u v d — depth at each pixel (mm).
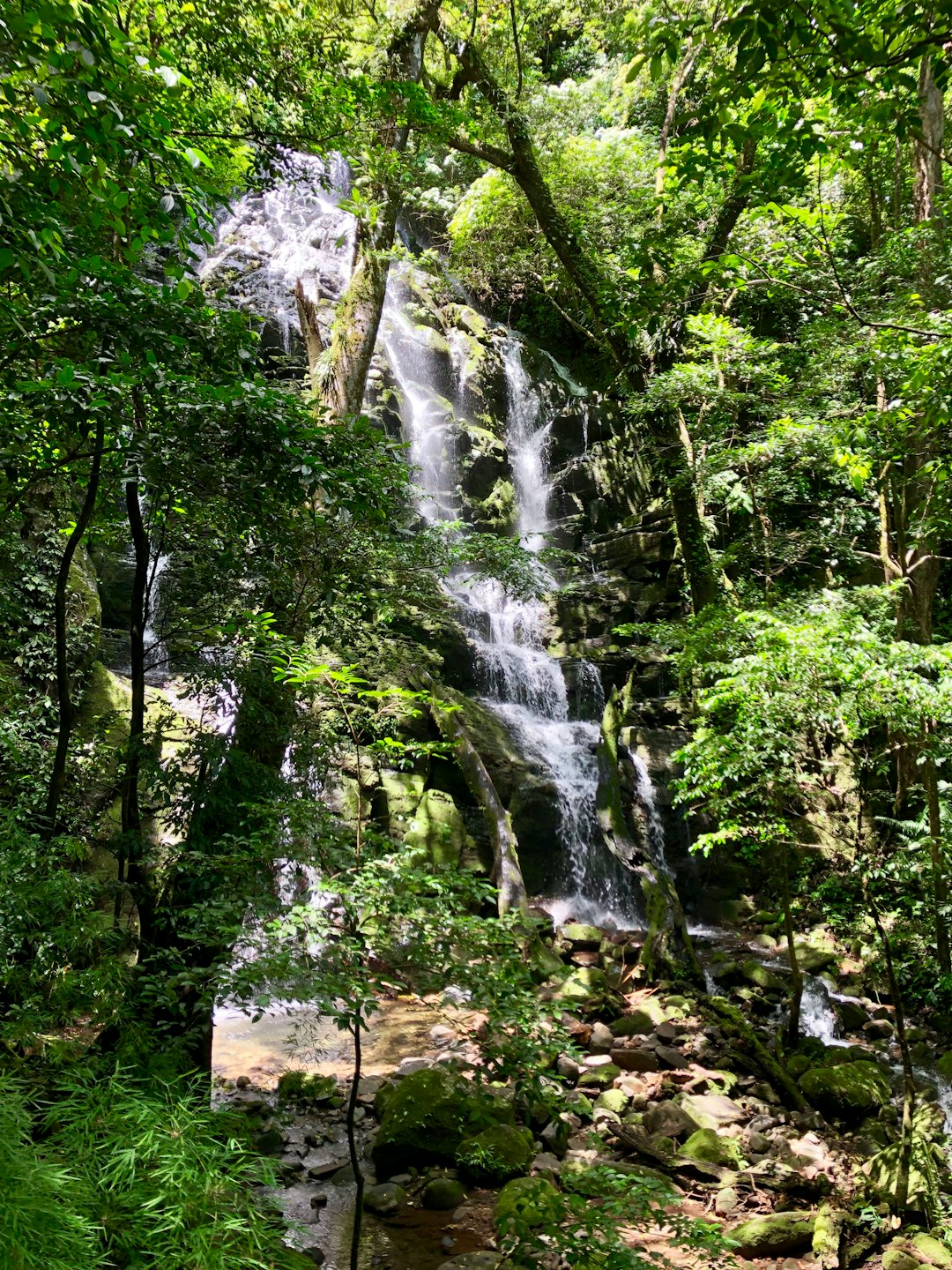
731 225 9523
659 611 14859
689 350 10914
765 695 6574
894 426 8203
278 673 4289
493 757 11633
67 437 5176
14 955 4750
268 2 7719
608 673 14422
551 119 15742
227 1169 2830
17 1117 2455
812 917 11227
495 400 17984
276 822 3988
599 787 12227
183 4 6570
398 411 15906
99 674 8984
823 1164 6191
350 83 7898
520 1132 5965
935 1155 5980
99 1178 2490
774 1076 7492
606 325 10422
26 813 5488
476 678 13141
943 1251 5242
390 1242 4895
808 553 12703
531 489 17859
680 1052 7930
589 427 18156
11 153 3447
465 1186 5543
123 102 3393
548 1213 3152
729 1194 5645
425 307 18344
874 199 12125
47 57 2947
